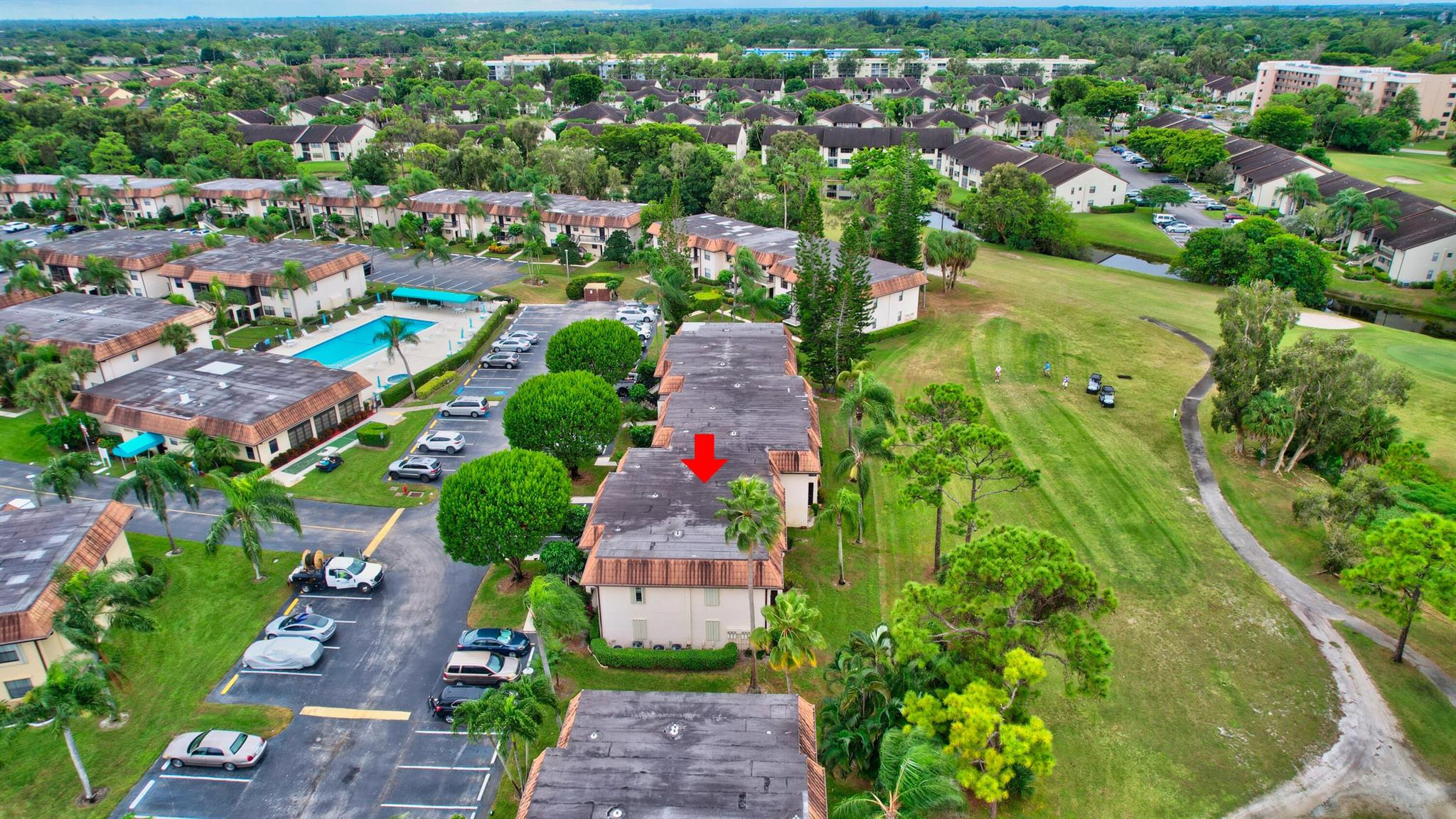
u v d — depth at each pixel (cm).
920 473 4922
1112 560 5388
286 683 4403
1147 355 8794
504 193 13600
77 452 6544
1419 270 11706
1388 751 3953
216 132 17900
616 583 4409
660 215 11381
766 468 5328
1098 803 3678
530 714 3494
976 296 10819
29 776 3850
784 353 7331
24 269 9475
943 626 3753
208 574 5284
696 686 4375
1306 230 13725
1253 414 6375
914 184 11306
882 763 3153
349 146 19050
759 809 2938
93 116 17412
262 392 7031
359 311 10288
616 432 6306
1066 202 14800
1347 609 4934
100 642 4222
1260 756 3928
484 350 9112
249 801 3725
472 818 3644
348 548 5553
